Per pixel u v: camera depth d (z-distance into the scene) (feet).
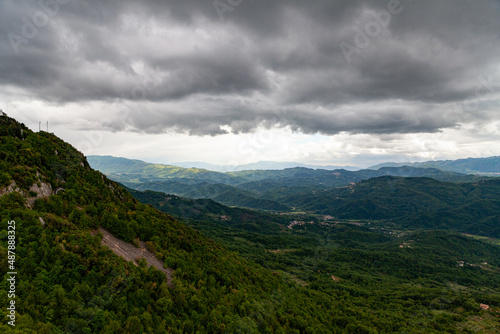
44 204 159.02
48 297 108.17
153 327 132.87
